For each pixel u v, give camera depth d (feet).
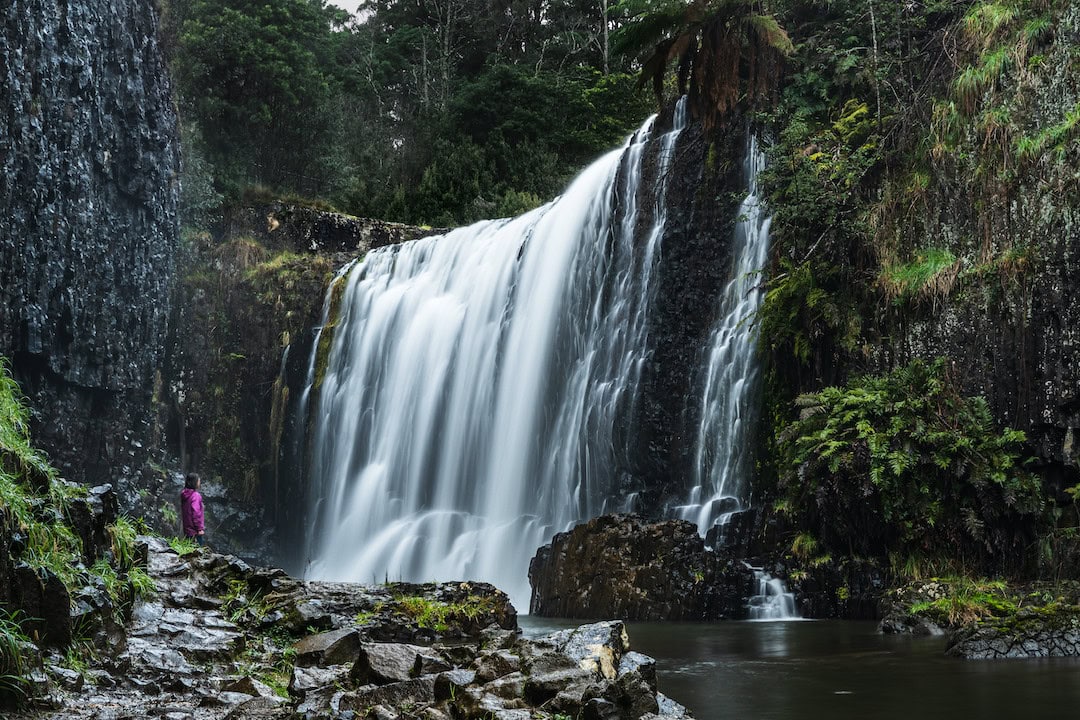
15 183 65.10
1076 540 51.90
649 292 76.89
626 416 75.51
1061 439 54.08
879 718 24.41
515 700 21.04
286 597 35.42
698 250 75.46
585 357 80.38
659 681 30.96
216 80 127.34
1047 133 56.08
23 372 68.08
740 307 71.72
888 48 71.00
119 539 29.76
